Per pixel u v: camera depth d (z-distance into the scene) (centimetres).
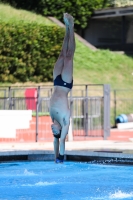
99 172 3209
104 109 4928
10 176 3080
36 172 3216
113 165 3447
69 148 3956
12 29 6431
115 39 8581
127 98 6844
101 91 6825
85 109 5009
